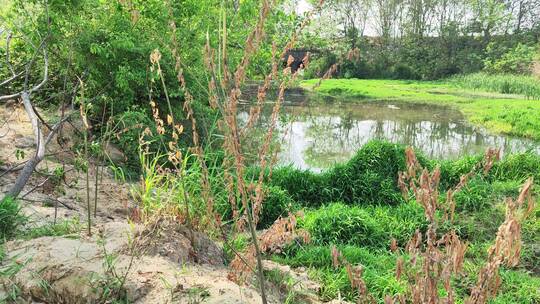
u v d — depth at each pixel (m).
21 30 7.95
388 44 42.03
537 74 31.00
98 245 3.45
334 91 26.55
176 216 3.96
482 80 29.27
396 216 6.57
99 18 8.75
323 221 6.01
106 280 3.01
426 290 2.11
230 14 8.73
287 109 19.52
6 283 3.14
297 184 7.59
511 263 1.95
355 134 14.71
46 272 3.13
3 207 4.07
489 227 6.43
